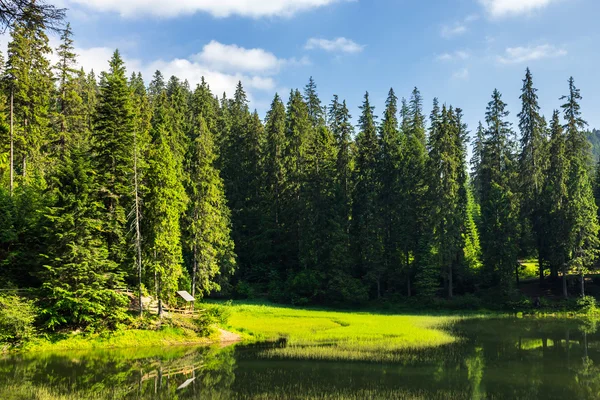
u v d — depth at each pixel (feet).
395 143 194.18
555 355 84.79
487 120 197.77
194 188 130.72
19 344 89.04
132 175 107.55
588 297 148.46
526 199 175.32
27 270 103.09
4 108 124.36
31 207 107.96
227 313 116.88
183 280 126.11
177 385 63.72
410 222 181.88
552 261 161.07
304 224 179.22
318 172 179.52
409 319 134.51
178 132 160.56
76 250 92.84
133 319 102.22
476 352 86.94
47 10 27.22
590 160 176.55
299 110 222.07
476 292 169.89
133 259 106.42
